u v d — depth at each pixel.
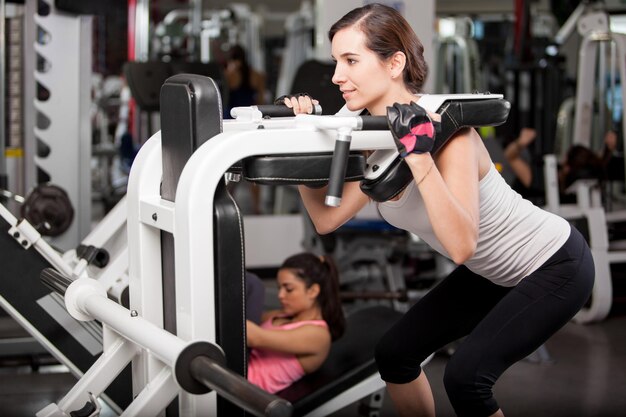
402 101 1.90
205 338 1.70
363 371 2.88
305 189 2.12
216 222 1.70
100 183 7.15
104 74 6.73
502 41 6.93
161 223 1.78
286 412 1.34
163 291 1.92
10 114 4.56
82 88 4.25
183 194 1.68
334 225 2.11
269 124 1.94
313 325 2.97
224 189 1.73
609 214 5.32
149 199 1.88
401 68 1.87
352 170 1.74
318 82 4.50
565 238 2.03
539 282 1.99
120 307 1.88
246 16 7.72
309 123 1.72
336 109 4.49
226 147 1.67
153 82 5.00
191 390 1.55
